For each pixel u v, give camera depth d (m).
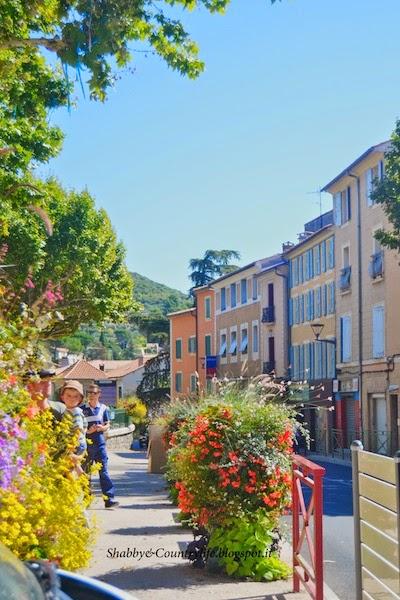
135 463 33.91
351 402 46.12
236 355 67.62
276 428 8.59
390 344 40.53
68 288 33.34
